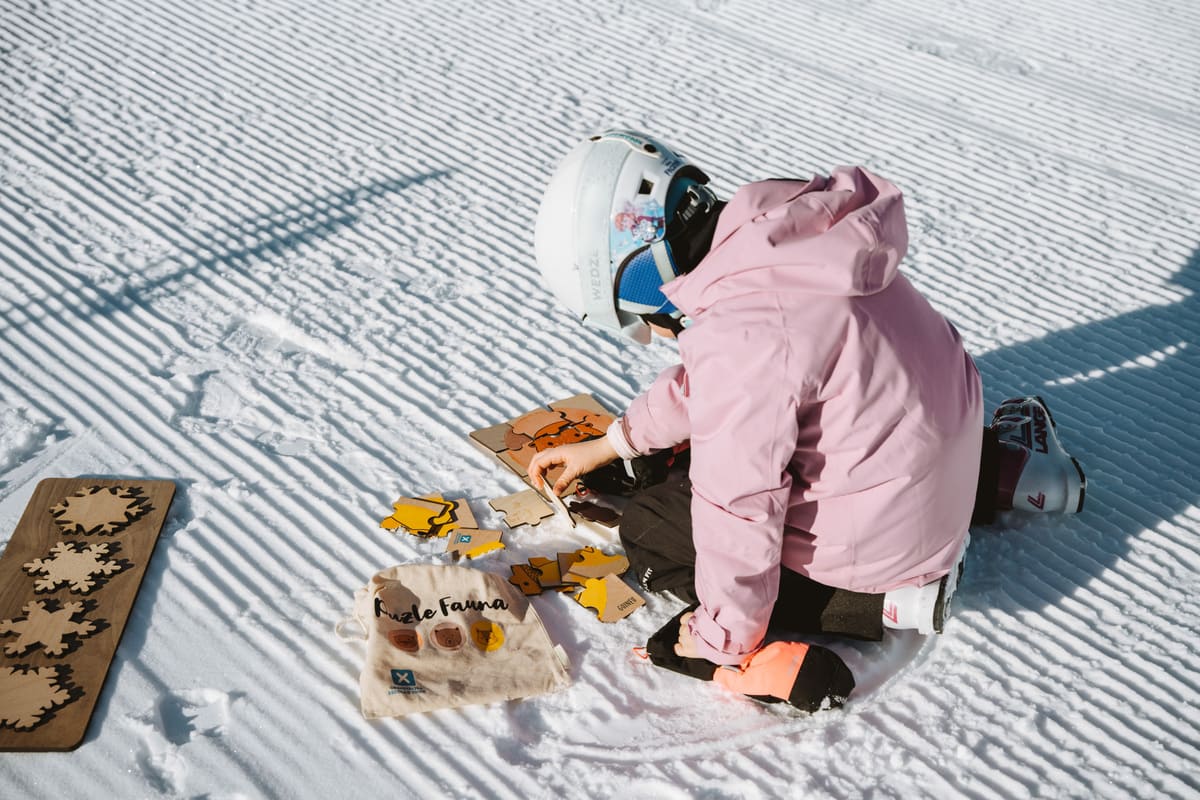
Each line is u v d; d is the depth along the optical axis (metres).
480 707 2.54
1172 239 4.48
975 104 5.39
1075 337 3.91
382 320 3.83
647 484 3.04
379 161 4.70
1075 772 2.44
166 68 5.27
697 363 2.23
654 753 2.47
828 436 2.30
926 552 2.47
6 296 3.78
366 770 2.39
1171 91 5.57
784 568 2.58
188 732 2.46
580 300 2.46
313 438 3.33
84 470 3.14
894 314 2.28
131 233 4.15
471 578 2.79
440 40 5.68
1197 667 2.70
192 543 2.93
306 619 2.74
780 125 5.13
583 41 5.76
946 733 2.52
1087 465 3.34
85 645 2.61
